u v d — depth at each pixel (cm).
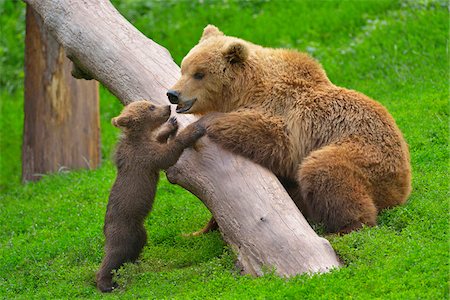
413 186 1411
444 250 1112
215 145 1246
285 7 2642
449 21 2206
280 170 1277
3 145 2395
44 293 1230
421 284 1038
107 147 2212
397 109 1853
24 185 2036
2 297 1267
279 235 1146
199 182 1247
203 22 2623
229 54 1288
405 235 1196
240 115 1256
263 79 1306
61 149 2047
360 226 1232
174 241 1402
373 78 2130
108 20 1498
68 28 1505
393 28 2270
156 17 2695
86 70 1517
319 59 2270
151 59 1431
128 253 1234
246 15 2612
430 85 1972
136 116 1234
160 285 1171
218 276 1162
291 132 1275
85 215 1645
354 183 1237
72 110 2041
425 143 1633
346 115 1288
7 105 2598
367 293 1030
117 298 1149
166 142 1273
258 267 1149
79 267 1350
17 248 1494
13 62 2744
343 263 1142
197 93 1288
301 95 1302
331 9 2534
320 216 1247
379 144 1275
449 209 1267
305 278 1079
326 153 1247
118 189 1240
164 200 1623
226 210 1208
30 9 2019
